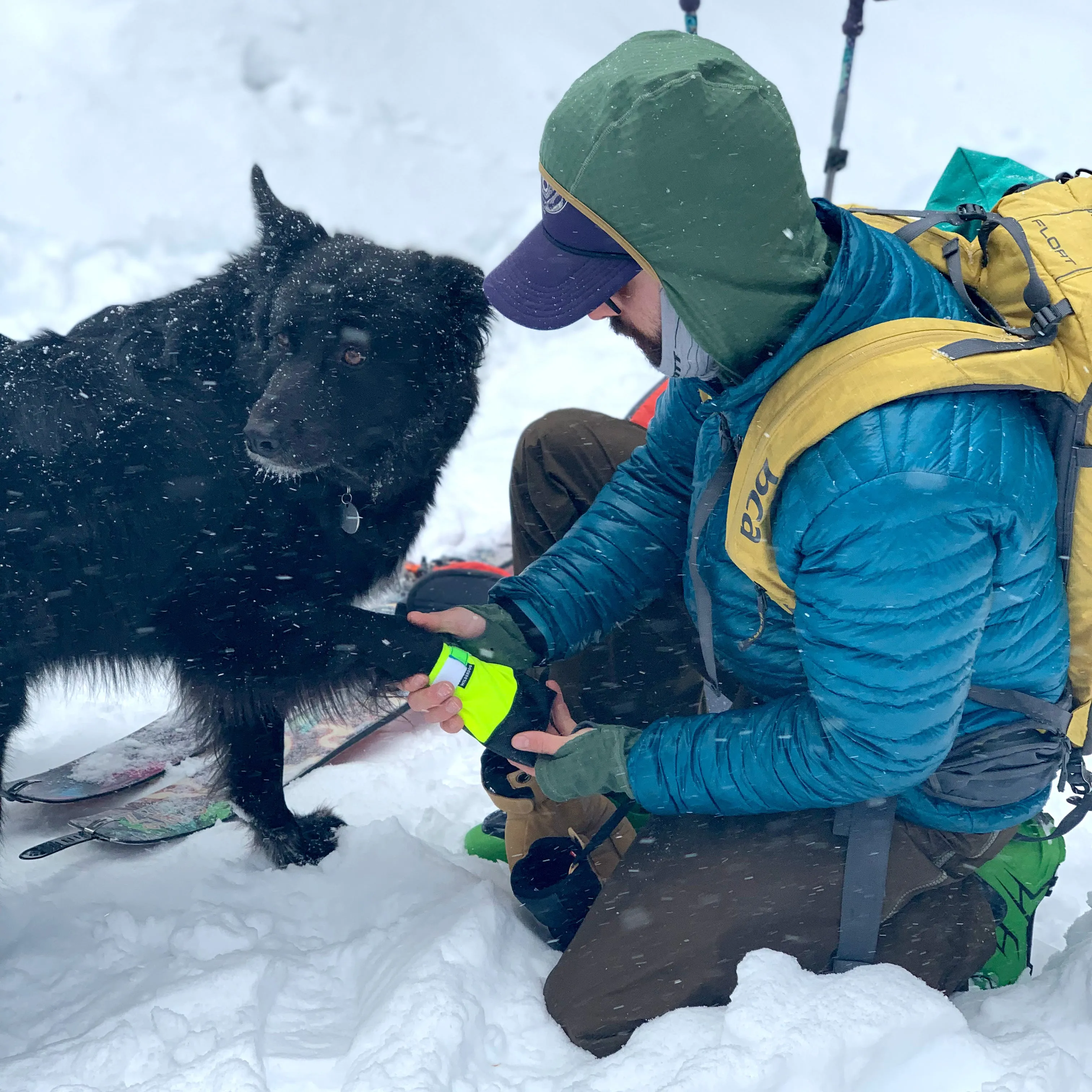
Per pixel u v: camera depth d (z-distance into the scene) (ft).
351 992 6.19
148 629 7.49
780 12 25.57
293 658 7.41
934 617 4.82
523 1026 5.78
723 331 4.93
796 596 5.18
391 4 24.16
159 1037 5.58
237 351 7.86
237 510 7.51
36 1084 5.39
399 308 8.36
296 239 8.43
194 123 21.50
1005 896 5.89
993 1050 5.02
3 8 22.47
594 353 18.29
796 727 5.38
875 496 4.75
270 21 23.12
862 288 4.95
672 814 5.90
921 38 24.75
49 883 7.66
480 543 13.50
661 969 5.65
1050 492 4.94
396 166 21.59
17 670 7.11
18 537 6.89
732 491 5.32
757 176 4.63
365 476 8.34
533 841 6.87
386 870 7.36
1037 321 4.98
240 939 6.57
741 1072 4.90
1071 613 5.25
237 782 8.05
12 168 19.89
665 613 7.33
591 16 25.14
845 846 5.58
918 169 21.62
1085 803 5.76
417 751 9.88
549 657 6.72
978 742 5.37
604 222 4.80
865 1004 5.14
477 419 16.85
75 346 7.35
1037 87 23.48
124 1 22.88
